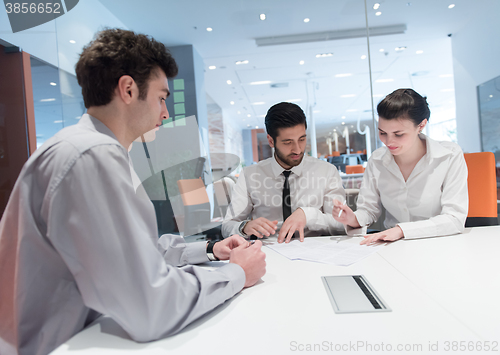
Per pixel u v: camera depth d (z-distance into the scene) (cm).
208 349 37
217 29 288
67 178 39
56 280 44
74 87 269
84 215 39
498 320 41
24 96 249
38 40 257
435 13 280
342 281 59
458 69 306
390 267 66
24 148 252
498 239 86
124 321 39
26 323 43
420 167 115
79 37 270
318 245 92
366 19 246
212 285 48
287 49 274
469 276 58
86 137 43
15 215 44
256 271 59
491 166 123
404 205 123
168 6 279
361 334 39
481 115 337
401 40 280
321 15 265
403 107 101
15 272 44
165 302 40
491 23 293
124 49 50
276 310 48
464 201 102
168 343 39
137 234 40
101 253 39
